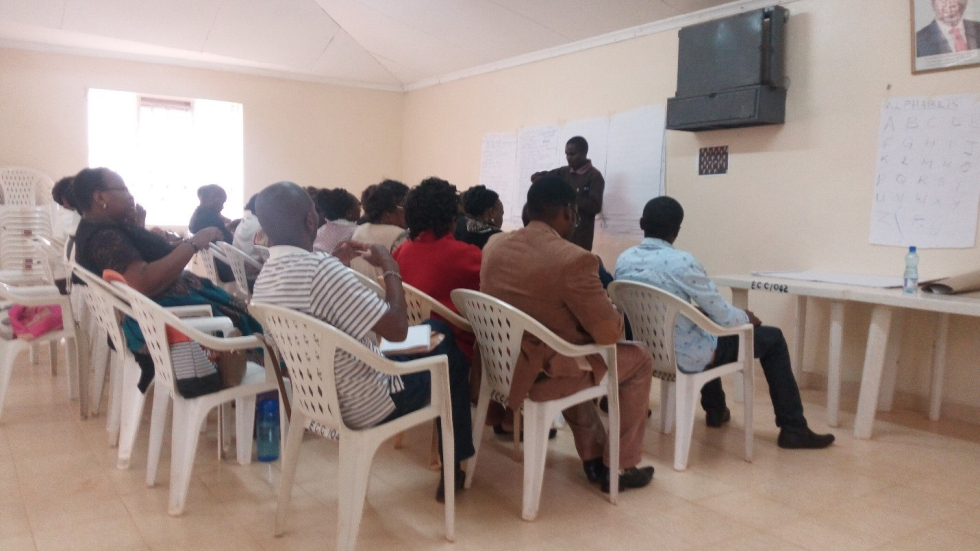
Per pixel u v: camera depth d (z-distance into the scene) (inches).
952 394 126.0
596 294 78.4
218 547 74.6
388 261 76.9
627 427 91.2
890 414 129.2
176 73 243.9
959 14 118.6
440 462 96.0
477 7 190.2
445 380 74.7
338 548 68.7
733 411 130.9
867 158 133.0
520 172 221.5
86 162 231.9
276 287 69.2
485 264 87.4
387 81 278.5
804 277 128.0
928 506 88.4
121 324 93.7
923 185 125.3
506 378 83.7
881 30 130.0
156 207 253.3
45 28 208.1
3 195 216.2
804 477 97.7
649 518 83.8
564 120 203.2
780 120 144.7
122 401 96.0
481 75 238.5
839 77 136.6
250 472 96.9
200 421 82.7
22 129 221.1
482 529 80.3
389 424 70.7
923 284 109.7
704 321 92.7
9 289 117.0
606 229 189.8
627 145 182.1
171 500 82.2
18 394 132.9
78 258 96.0
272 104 262.5
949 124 121.5
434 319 92.4
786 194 146.5
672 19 166.7
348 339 64.9
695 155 164.7
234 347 82.7
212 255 145.2
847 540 78.7
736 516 84.7
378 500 88.0
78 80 227.9
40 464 97.7
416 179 282.8
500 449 108.3
